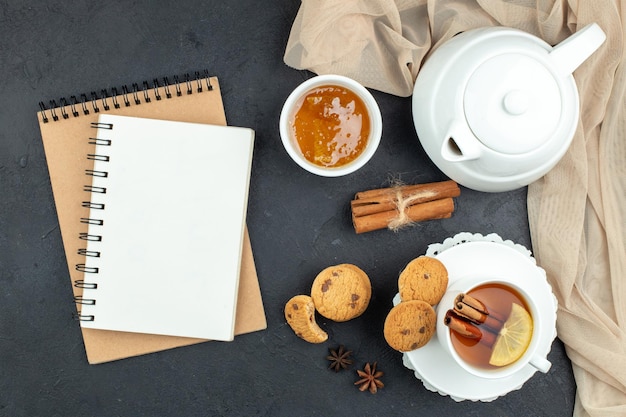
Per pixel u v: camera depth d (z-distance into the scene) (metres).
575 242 0.89
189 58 0.91
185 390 0.92
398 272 0.92
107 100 0.90
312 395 0.92
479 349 0.81
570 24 0.88
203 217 0.89
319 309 0.87
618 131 0.90
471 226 0.93
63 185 0.90
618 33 0.86
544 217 0.91
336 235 0.92
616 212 0.91
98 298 0.89
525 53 0.80
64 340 0.91
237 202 0.89
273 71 0.92
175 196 0.89
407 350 0.84
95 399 0.92
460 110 0.80
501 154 0.80
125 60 0.91
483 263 0.87
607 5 0.85
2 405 0.91
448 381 0.87
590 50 0.80
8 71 0.90
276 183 0.92
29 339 0.91
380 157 0.92
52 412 0.92
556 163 0.85
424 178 0.92
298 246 0.92
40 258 0.91
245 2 0.91
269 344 0.92
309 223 0.92
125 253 0.89
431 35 0.90
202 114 0.90
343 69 0.89
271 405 0.92
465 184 0.87
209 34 0.91
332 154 0.86
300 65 0.88
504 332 0.80
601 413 0.90
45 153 0.90
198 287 0.89
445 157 0.80
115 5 0.90
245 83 0.91
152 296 0.89
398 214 0.88
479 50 0.80
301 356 0.92
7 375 0.91
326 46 0.87
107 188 0.89
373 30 0.88
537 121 0.79
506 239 0.93
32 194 0.90
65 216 0.90
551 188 0.91
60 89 0.90
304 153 0.86
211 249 0.89
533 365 0.80
